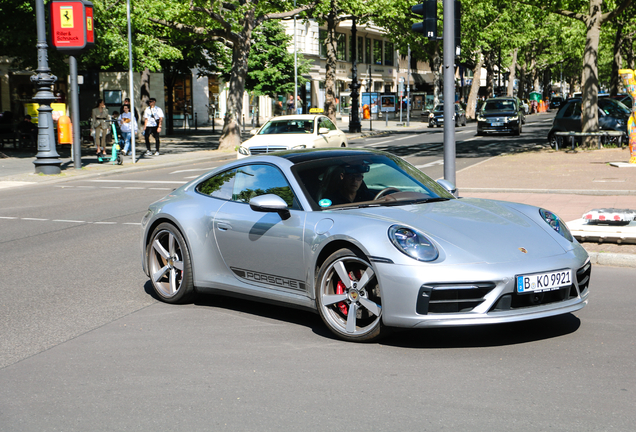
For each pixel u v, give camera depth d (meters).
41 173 18.66
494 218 5.15
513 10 50.59
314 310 5.21
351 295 4.91
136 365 4.57
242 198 5.82
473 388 3.98
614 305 5.82
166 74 38.56
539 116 64.88
